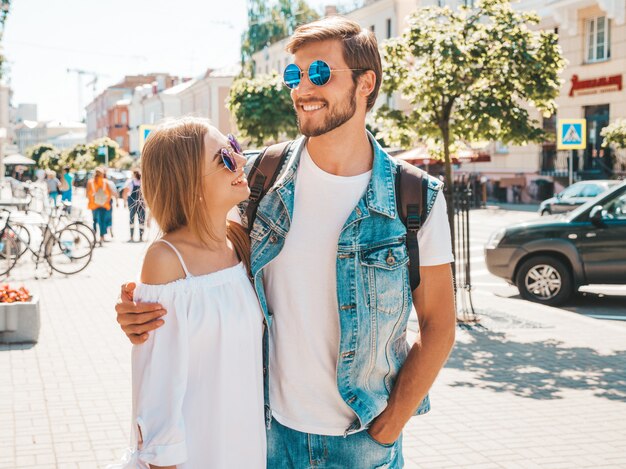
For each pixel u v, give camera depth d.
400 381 2.22
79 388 5.88
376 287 2.14
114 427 4.98
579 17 30.81
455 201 8.91
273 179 2.31
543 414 5.39
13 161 56.38
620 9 28.73
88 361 6.74
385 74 8.60
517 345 7.61
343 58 2.17
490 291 11.59
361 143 2.26
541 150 33.78
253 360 2.11
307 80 2.19
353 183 2.22
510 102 8.30
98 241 18.70
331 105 2.16
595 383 6.20
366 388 2.19
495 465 4.44
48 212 15.68
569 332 8.21
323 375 2.19
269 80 26.39
